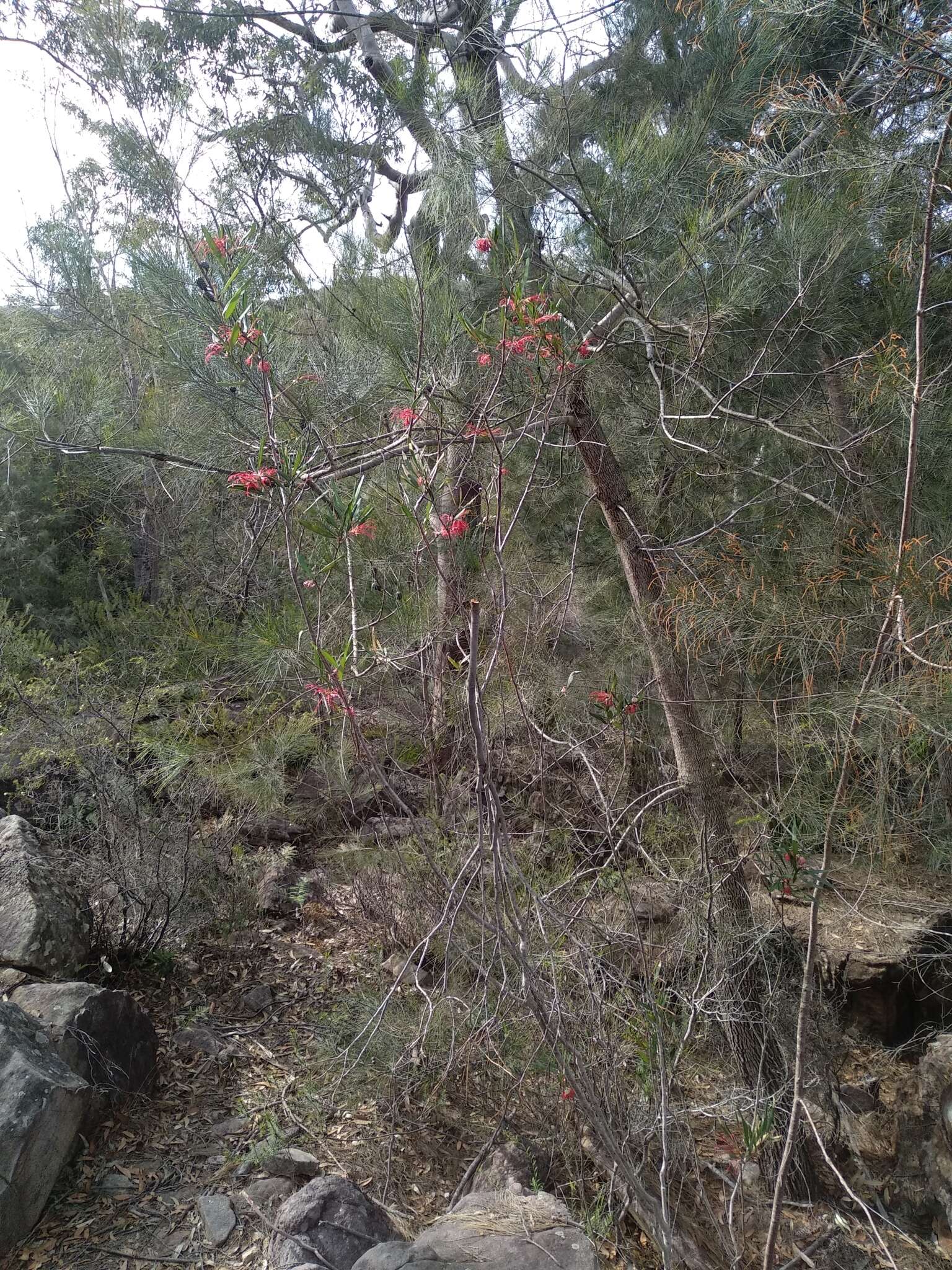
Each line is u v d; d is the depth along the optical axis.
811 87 2.26
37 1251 2.24
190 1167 2.57
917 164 2.21
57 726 3.92
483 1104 2.90
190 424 3.52
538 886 2.76
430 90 2.75
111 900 3.39
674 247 2.61
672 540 3.12
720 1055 2.95
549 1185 2.62
